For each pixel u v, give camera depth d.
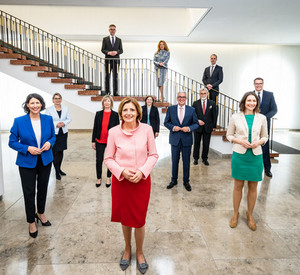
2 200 3.49
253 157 2.60
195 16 7.27
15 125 2.46
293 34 8.16
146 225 2.82
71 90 5.87
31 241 2.48
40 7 8.48
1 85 9.44
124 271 2.08
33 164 2.46
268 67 10.21
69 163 5.46
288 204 3.40
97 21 8.62
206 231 2.70
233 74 10.12
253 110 2.70
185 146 3.79
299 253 2.32
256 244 2.46
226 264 2.17
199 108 5.22
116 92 6.39
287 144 7.78
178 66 9.91
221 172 4.85
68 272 2.06
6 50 5.91
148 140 1.99
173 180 3.99
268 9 5.80
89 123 10.12
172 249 2.38
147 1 5.21
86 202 3.43
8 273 2.04
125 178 1.93
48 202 3.42
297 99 10.51
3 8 8.38
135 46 9.72
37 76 5.84
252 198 2.71
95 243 2.46
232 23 6.93
